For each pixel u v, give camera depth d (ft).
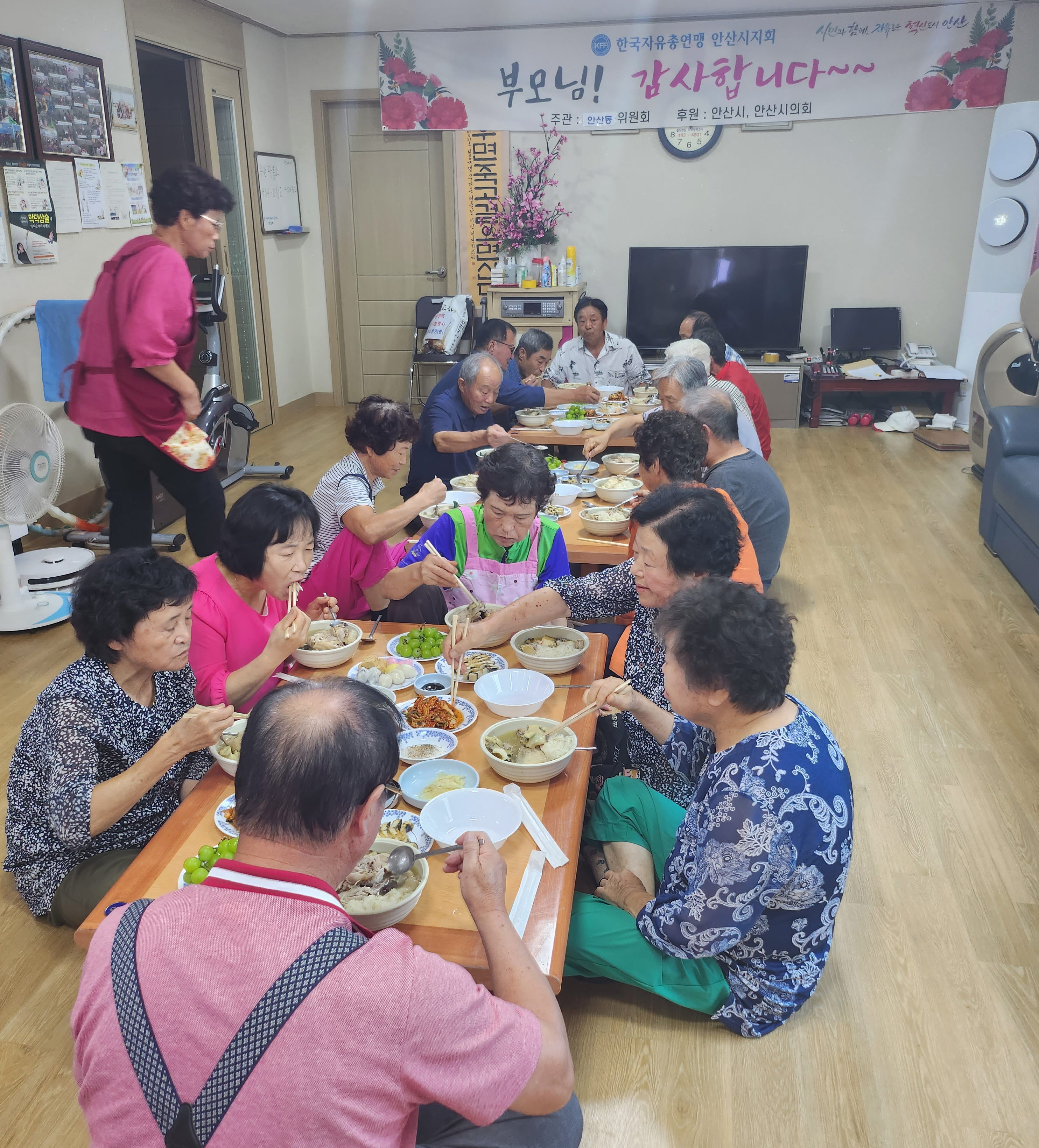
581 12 21.30
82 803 5.27
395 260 24.98
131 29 16.76
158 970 2.89
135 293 10.25
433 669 6.84
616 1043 5.91
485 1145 4.23
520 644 7.04
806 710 5.17
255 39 22.04
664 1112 5.45
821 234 23.20
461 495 10.35
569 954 5.86
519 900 4.57
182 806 5.26
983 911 7.12
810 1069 5.74
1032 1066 5.77
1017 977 6.47
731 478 10.19
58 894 6.26
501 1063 3.09
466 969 4.08
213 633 6.36
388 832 4.93
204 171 10.31
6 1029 6.01
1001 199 20.86
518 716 6.14
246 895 3.03
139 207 17.13
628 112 22.75
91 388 10.77
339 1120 2.76
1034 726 9.78
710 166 23.02
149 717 5.85
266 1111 2.72
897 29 21.35
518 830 5.09
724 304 23.62
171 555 14.58
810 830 4.90
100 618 5.36
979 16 20.99
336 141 24.25
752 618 4.75
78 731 5.49
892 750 9.36
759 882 4.83
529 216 23.24
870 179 22.63
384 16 21.45
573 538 9.70
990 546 14.97
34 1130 5.32
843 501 17.71
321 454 20.92
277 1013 2.77
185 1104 2.74
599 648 7.13
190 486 11.62
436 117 23.22
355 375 26.18
